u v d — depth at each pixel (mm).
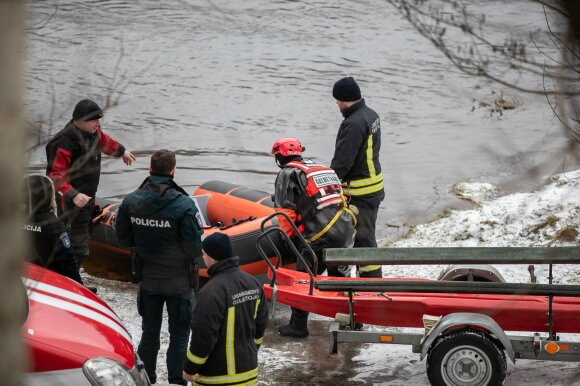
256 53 45312
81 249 14477
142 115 33406
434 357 11109
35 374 8648
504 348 11266
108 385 8789
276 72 41938
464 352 11039
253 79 40438
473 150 28953
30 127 6969
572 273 16188
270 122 33875
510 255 10797
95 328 9445
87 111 13195
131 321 14188
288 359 12922
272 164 28125
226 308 9281
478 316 11141
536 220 18359
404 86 39344
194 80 39406
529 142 28531
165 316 14617
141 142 30234
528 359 12094
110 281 16344
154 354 11414
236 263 9516
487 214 19188
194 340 9211
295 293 12617
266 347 13375
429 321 11422
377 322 12148
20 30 3438
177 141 30547
